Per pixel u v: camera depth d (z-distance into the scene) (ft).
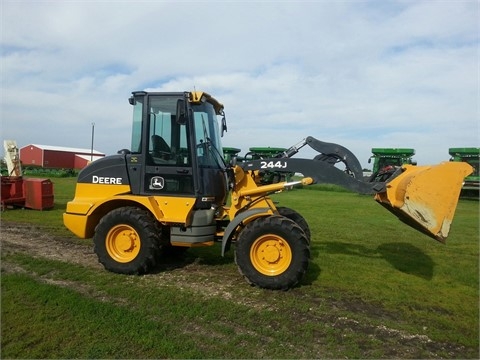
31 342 11.83
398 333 13.25
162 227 19.75
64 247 23.62
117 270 18.58
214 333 12.82
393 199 17.58
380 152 73.41
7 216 33.88
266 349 11.91
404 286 17.87
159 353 11.42
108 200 19.11
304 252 16.60
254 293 16.51
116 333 12.48
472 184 66.03
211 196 19.52
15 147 39.58
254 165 19.26
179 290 16.61
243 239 17.08
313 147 19.90
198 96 18.61
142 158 19.48
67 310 14.05
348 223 35.12
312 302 15.70
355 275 19.22
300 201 55.67
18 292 15.57
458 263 22.11
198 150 19.36
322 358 11.53
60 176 108.47
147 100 19.34
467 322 14.24
